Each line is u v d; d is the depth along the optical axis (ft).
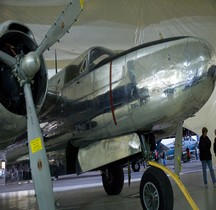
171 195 11.64
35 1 19.97
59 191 26.50
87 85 14.74
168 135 15.69
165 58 12.55
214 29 26.78
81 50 27.58
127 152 13.41
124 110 13.16
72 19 10.05
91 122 14.38
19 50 11.67
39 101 11.87
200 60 12.02
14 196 26.76
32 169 10.13
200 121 31.83
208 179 27.02
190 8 23.82
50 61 29.32
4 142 11.94
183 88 12.04
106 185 21.50
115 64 13.83
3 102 11.30
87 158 14.65
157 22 24.93
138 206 15.94
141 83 12.76
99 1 21.40
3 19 21.93
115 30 25.18
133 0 22.04
